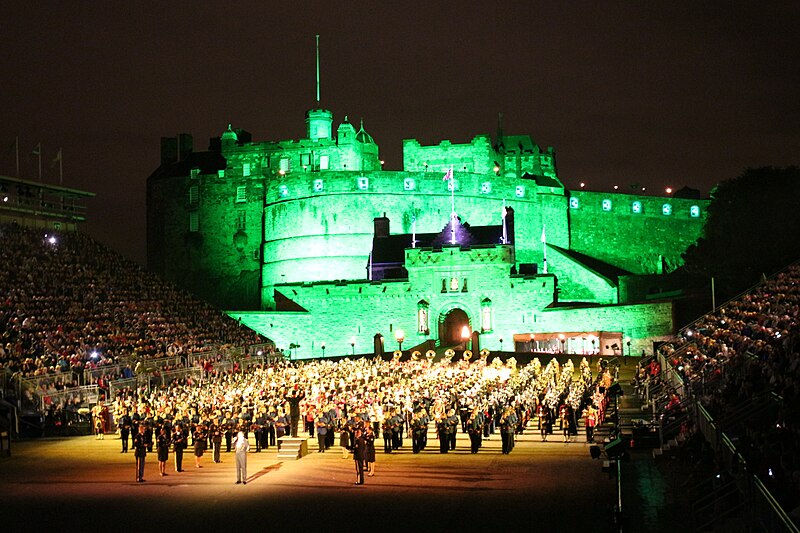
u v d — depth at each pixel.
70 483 48.16
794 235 111.31
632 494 41.34
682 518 36.75
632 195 148.38
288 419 58.53
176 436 50.75
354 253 135.88
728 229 115.00
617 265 147.12
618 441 38.81
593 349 109.88
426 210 138.50
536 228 142.88
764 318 63.75
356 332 119.50
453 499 42.06
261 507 41.59
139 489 46.22
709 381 52.59
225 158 148.88
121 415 59.62
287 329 117.19
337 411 57.06
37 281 91.56
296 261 137.62
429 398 61.56
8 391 64.69
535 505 40.34
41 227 107.62
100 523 39.50
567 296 135.25
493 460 51.69
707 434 45.47
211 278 144.62
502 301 117.25
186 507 41.97
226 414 56.88
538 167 170.88
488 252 117.75
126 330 88.50
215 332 100.38
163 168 153.38
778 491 27.95
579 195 147.25
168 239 146.75
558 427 61.34
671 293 116.06
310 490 44.94
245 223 144.38
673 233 148.75
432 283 118.75
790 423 32.50
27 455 56.88
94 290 96.12
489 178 140.88
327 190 137.38
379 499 42.53
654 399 64.50
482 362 81.19
